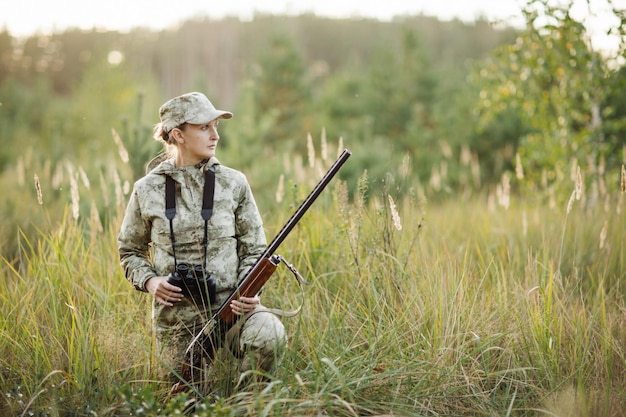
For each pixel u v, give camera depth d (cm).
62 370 370
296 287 480
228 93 9638
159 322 370
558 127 905
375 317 435
